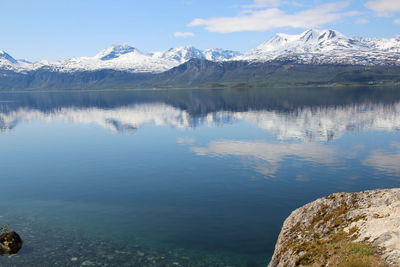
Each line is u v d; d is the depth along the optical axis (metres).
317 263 21.88
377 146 79.69
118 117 161.62
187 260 30.83
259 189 50.53
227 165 65.25
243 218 39.78
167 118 151.25
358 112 151.25
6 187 55.19
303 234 27.12
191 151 79.38
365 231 22.70
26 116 176.50
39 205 46.44
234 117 146.25
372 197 27.55
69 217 41.78
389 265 18.28
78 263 30.62
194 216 40.81
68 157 77.06
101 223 39.66
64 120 154.75
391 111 151.12
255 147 81.88
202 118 146.50
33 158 76.81
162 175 59.75
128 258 31.41
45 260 31.31
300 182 53.66
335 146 80.88
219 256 31.34
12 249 33.09
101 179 58.50
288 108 180.50
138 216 41.41
